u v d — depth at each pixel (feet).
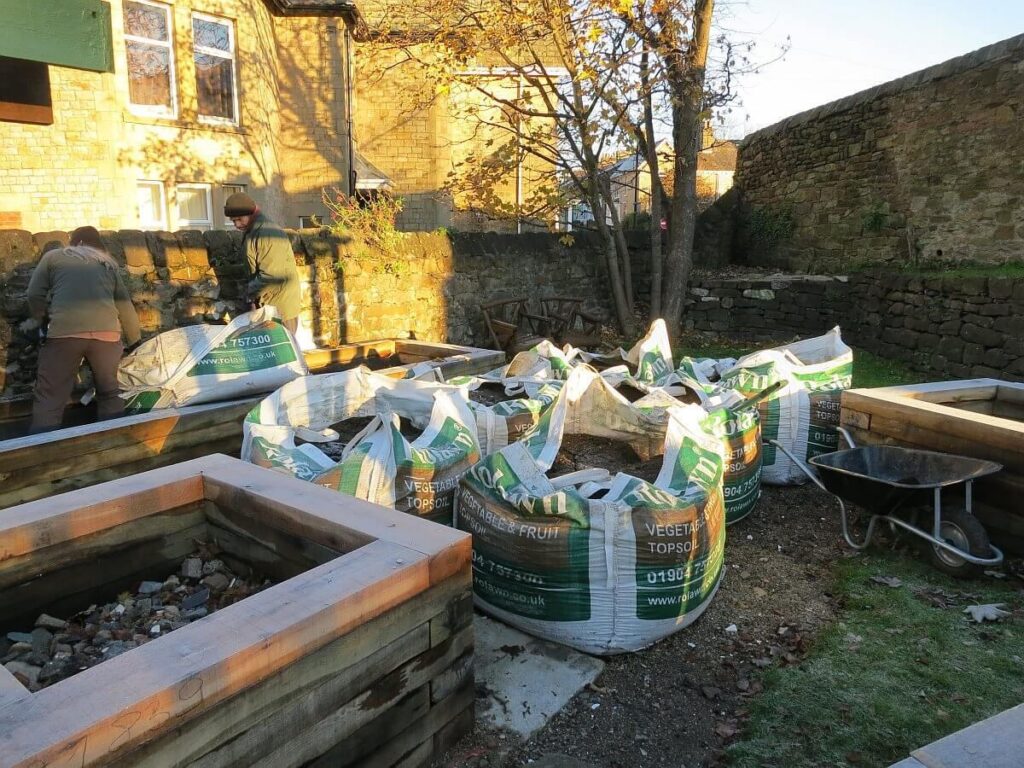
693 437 10.75
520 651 9.18
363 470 9.61
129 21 32.19
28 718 4.29
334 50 40.52
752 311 34.68
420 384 13.11
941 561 11.32
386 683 6.29
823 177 38.19
